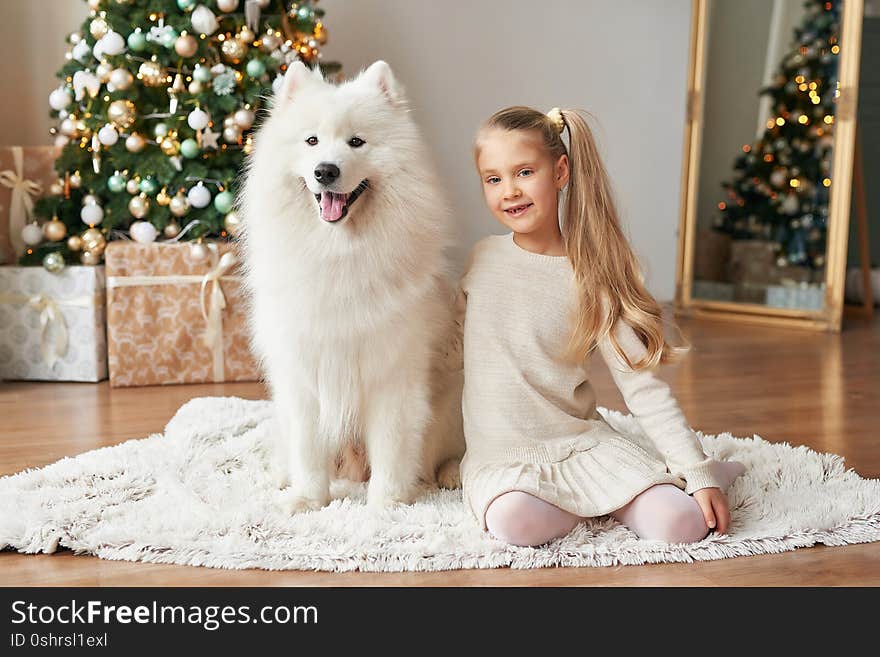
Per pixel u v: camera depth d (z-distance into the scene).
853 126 5.21
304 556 1.87
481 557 1.88
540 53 5.79
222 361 3.83
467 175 5.70
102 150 3.88
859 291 6.41
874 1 6.55
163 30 3.65
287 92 2.15
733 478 2.30
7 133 4.70
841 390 3.66
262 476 2.43
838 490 2.26
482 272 2.17
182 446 2.65
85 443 2.86
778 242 5.54
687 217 5.90
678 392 3.62
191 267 3.74
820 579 1.79
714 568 1.85
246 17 3.79
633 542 1.93
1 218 3.98
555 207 2.13
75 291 3.77
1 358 3.85
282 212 2.09
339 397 2.18
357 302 2.09
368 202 2.08
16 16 4.64
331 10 5.24
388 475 2.21
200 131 3.71
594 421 2.16
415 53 5.47
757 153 5.64
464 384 2.18
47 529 1.96
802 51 5.42
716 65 5.69
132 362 3.73
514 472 2.00
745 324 5.60
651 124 6.18
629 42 6.03
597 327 2.09
